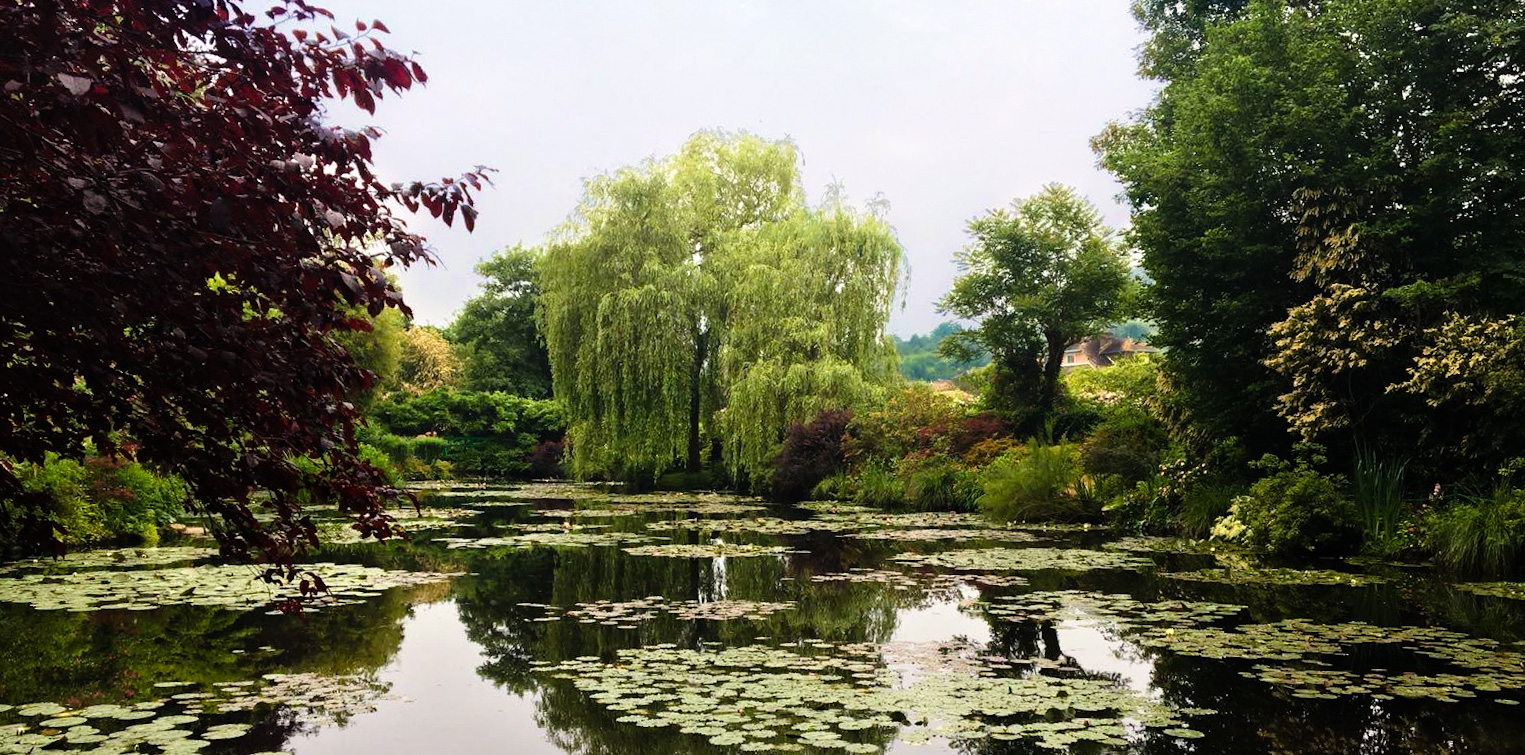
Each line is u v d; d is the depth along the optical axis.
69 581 9.42
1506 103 13.29
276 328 2.62
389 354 34.94
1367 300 12.33
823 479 23.25
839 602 8.58
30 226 2.13
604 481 35.03
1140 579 9.92
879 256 23.97
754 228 28.11
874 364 24.42
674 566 11.12
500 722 4.91
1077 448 18.48
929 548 12.87
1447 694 5.35
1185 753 4.39
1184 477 15.11
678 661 6.27
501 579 10.09
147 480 14.03
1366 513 11.81
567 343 25.95
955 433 21.84
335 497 3.02
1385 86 13.62
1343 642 6.74
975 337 29.09
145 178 2.10
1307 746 4.48
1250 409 14.65
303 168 2.33
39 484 11.41
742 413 23.56
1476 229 13.00
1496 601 8.43
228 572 10.09
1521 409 10.69
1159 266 15.49
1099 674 5.87
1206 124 14.61
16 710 5.02
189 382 2.51
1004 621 7.62
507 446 41.44
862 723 4.83
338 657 6.38
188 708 5.09
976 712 5.04
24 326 2.39
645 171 26.17
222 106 2.33
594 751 4.44
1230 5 20.00
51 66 1.94
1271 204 14.16
